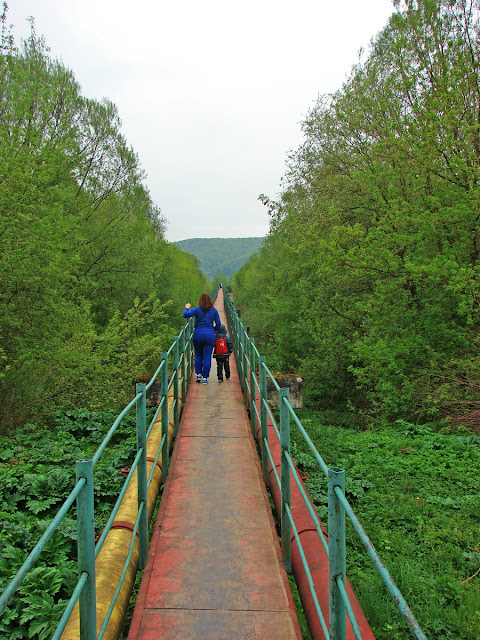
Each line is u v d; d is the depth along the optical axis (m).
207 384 9.80
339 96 13.96
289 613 3.06
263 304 24.17
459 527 4.77
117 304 18.84
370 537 4.68
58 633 1.92
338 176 14.39
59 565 3.96
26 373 9.62
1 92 11.64
